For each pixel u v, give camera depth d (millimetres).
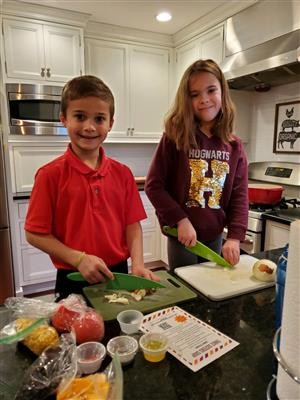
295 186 2359
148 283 866
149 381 533
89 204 994
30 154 2604
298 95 2275
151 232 3135
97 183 1007
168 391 512
